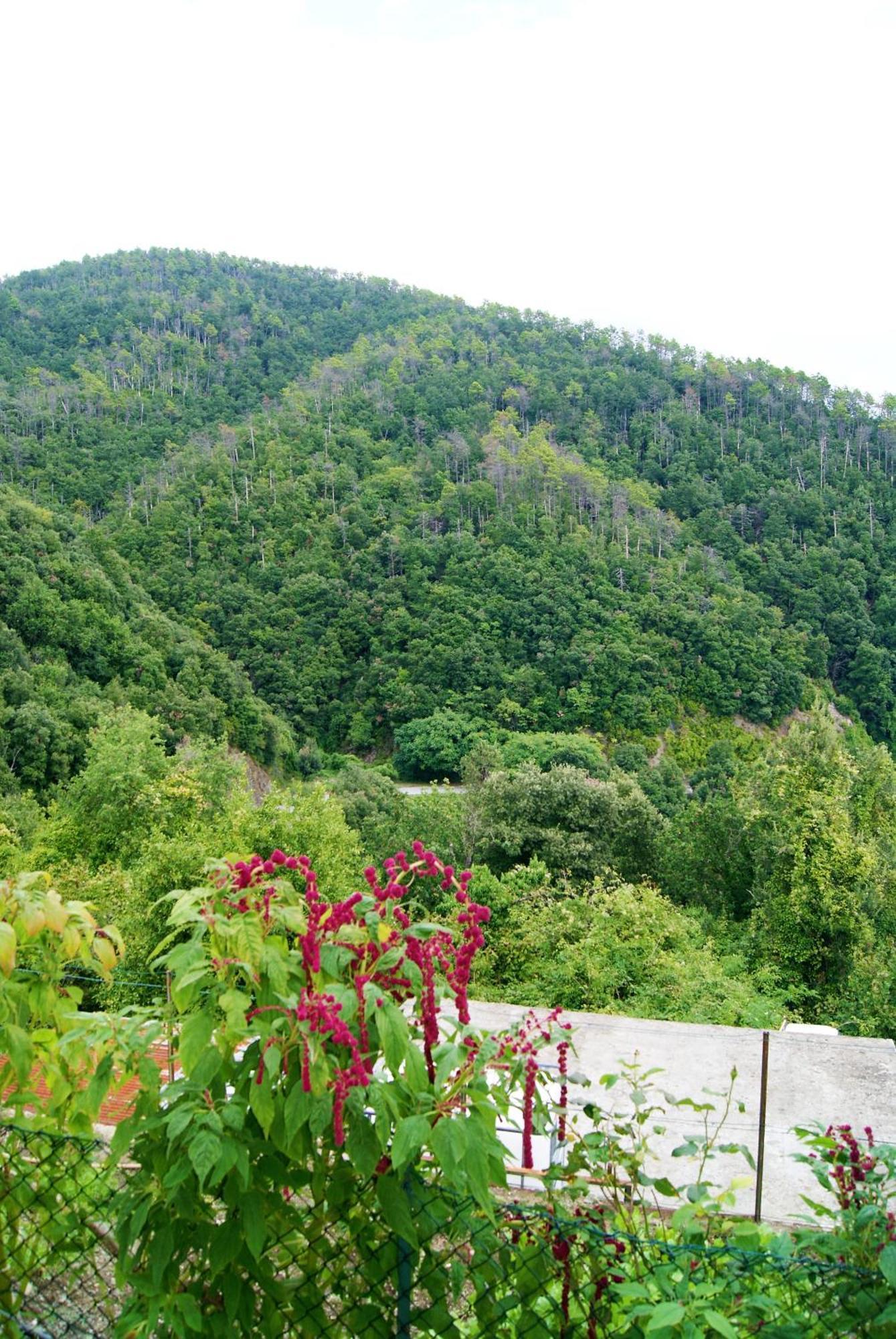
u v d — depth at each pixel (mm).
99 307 143250
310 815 17094
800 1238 1946
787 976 15891
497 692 69125
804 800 17344
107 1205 2033
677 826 22250
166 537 84688
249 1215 1822
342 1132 1698
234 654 75250
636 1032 6418
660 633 73500
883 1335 1779
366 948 2020
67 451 100438
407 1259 1948
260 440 104312
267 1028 1815
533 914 15609
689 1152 2363
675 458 106312
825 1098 5523
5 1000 2225
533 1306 2045
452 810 30672
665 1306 1726
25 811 26891
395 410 113500
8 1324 2238
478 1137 1814
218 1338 1915
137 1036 2031
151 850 14867
